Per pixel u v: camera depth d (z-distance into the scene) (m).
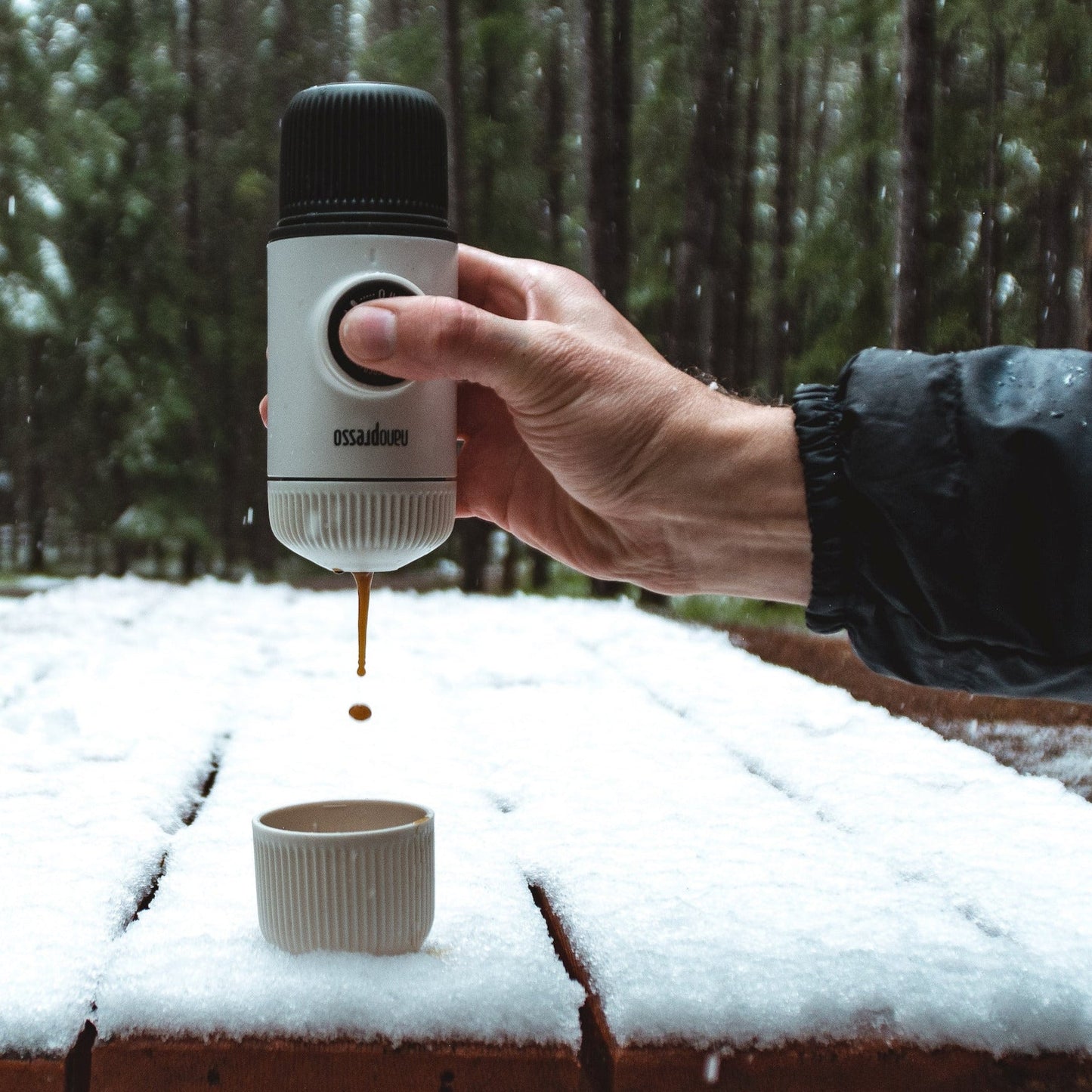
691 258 4.65
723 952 0.61
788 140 5.82
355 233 0.64
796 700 1.03
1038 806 0.79
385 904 0.60
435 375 0.65
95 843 0.72
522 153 5.80
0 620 1.52
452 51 4.84
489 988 0.58
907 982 0.60
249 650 1.30
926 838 0.74
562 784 0.82
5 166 5.60
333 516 0.65
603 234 4.18
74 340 5.79
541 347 0.67
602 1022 0.59
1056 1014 0.59
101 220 5.89
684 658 1.24
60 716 0.95
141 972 0.59
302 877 0.60
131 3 6.03
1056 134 3.88
